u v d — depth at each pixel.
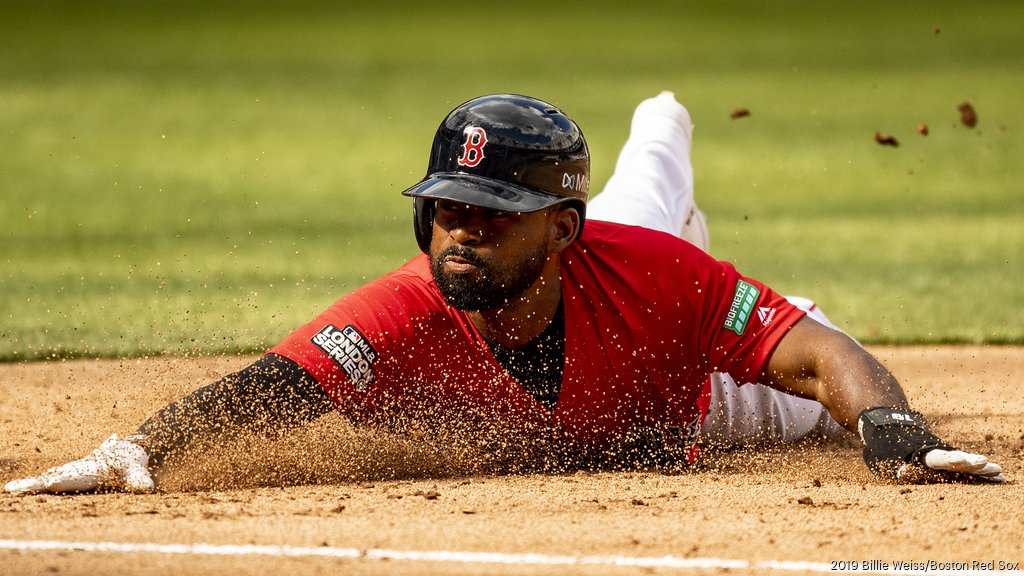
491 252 14.25
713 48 135.00
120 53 128.62
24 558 11.93
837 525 13.15
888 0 176.75
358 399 15.46
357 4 180.00
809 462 17.25
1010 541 12.57
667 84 105.56
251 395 15.12
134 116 86.38
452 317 15.27
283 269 36.25
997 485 14.95
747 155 70.88
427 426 16.06
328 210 50.94
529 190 14.38
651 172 26.44
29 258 38.66
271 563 11.80
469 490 14.99
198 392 15.29
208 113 88.69
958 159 67.94
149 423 15.36
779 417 18.38
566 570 11.64
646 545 12.41
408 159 68.31
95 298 31.64
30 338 26.62
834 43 138.38
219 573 11.52
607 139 73.56
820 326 15.74
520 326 15.08
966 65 115.44
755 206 53.78
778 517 13.48
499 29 155.00
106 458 14.98
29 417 20.12
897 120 84.31
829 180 61.72
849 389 15.24
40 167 64.31
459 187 14.23
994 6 167.25
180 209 51.06
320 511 13.77
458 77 110.56
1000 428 19.72
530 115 14.76
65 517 13.46
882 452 14.96
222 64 120.75
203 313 29.55
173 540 12.52
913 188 58.62
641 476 15.95
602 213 24.38
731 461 17.33
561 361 15.41
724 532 12.88
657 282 15.34
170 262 37.66
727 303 15.56
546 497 14.53
